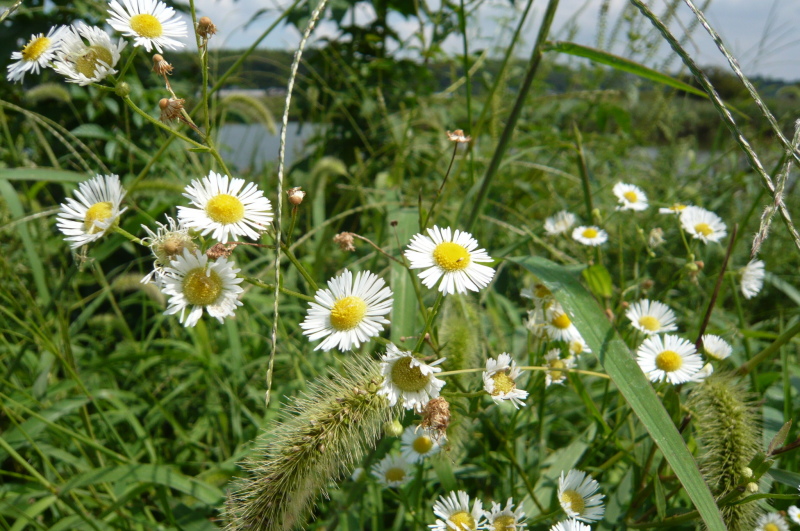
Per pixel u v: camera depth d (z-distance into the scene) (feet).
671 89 1.54
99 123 1.32
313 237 1.30
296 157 1.59
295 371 1.00
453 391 0.66
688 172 1.63
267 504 0.54
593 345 0.59
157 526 0.76
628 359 0.59
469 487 0.85
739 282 0.88
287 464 0.54
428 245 0.58
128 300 1.09
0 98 1.32
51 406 0.80
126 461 0.79
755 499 0.56
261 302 1.10
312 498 0.57
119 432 1.00
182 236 0.56
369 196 1.26
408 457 0.69
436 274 0.57
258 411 1.00
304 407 0.57
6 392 0.87
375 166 1.46
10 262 1.06
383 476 0.71
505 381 0.58
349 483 0.76
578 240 0.86
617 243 1.22
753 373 0.81
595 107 1.75
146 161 1.26
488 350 0.84
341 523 0.73
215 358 1.01
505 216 1.38
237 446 0.92
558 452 0.77
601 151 1.65
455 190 1.33
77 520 0.74
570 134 1.52
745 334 0.81
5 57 1.28
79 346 1.16
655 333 0.72
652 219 1.25
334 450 0.55
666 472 0.73
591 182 1.49
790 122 1.44
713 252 1.26
